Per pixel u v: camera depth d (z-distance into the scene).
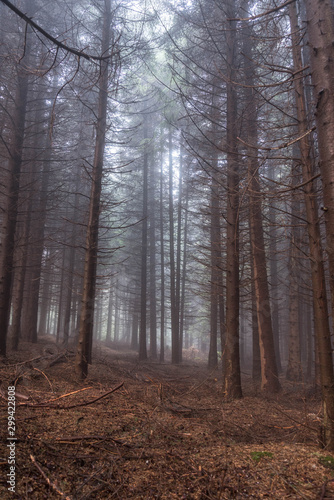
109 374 8.20
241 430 4.68
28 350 11.12
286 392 8.60
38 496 2.57
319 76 3.80
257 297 9.41
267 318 9.22
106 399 5.48
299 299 12.80
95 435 3.77
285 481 2.92
